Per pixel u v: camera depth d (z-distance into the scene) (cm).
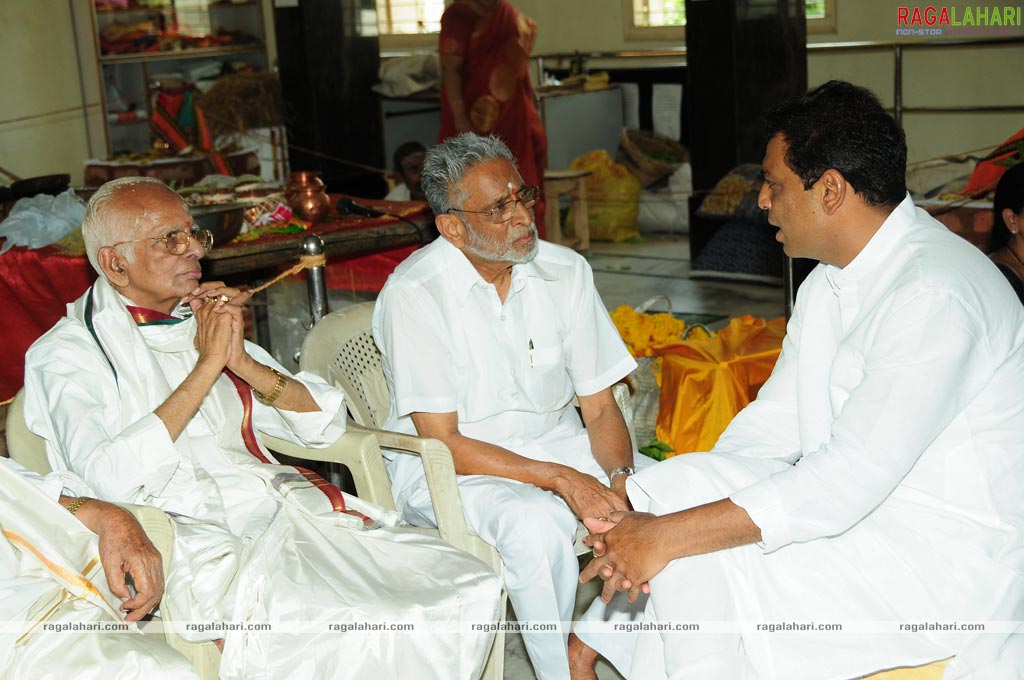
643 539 176
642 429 331
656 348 319
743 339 320
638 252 719
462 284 231
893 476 168
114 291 211
